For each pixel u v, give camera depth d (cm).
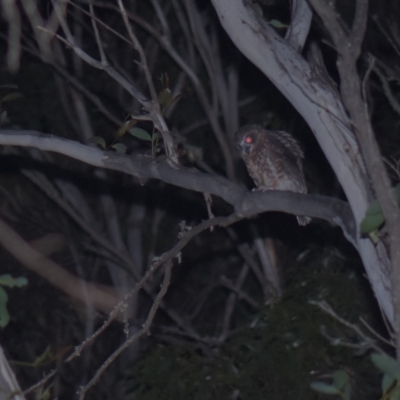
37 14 610
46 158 1675
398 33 1099
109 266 1773
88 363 1766
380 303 489
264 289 1512
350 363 1099
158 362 1172
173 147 614
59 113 1652
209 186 607
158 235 1861
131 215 1806
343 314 1155
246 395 1132
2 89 1555
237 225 1645
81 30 1582
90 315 1727
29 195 1825
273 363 1127
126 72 1634
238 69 1502
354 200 500
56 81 1609
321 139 517
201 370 1165
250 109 1617
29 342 1783
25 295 1767
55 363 1770
